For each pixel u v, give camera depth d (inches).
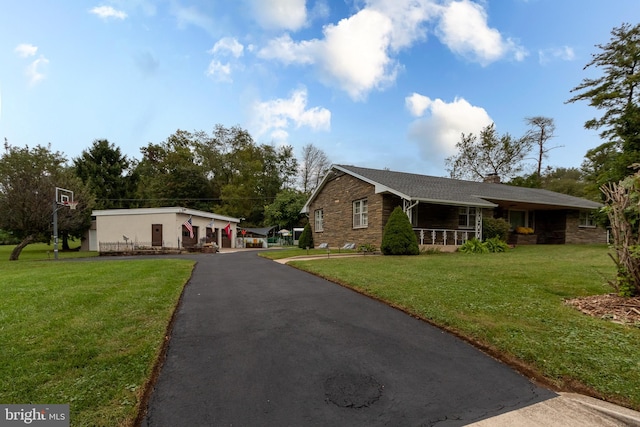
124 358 121.1
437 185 631.2
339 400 97.6
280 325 165.9
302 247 759.7
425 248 529.3
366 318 174.4
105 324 157.1
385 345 138.9
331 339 146.4
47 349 127.2
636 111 561.3
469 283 238.7
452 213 609.3
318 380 110.0
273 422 86.9
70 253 897.5
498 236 599.2
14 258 663.8
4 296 214.5
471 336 142.1
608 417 88.4
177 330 159.5
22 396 95.0
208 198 1632.6
